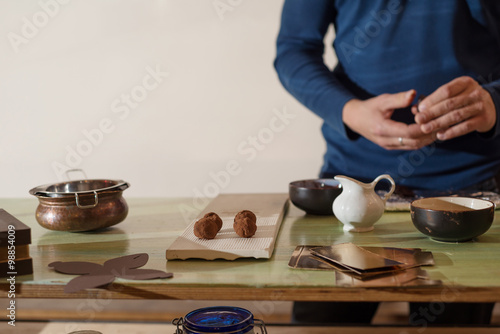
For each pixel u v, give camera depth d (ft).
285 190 9.57
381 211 4.51
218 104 9.48
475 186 6.44
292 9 6.75
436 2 6.13
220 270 3.65
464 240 4.19
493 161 6.41
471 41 6.28
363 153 6.70
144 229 4.83
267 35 9.17
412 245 4.13
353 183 4.48
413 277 3.41
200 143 9.61
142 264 3.74
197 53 9.35
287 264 3.75
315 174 9.46
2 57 9.57
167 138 9.66
